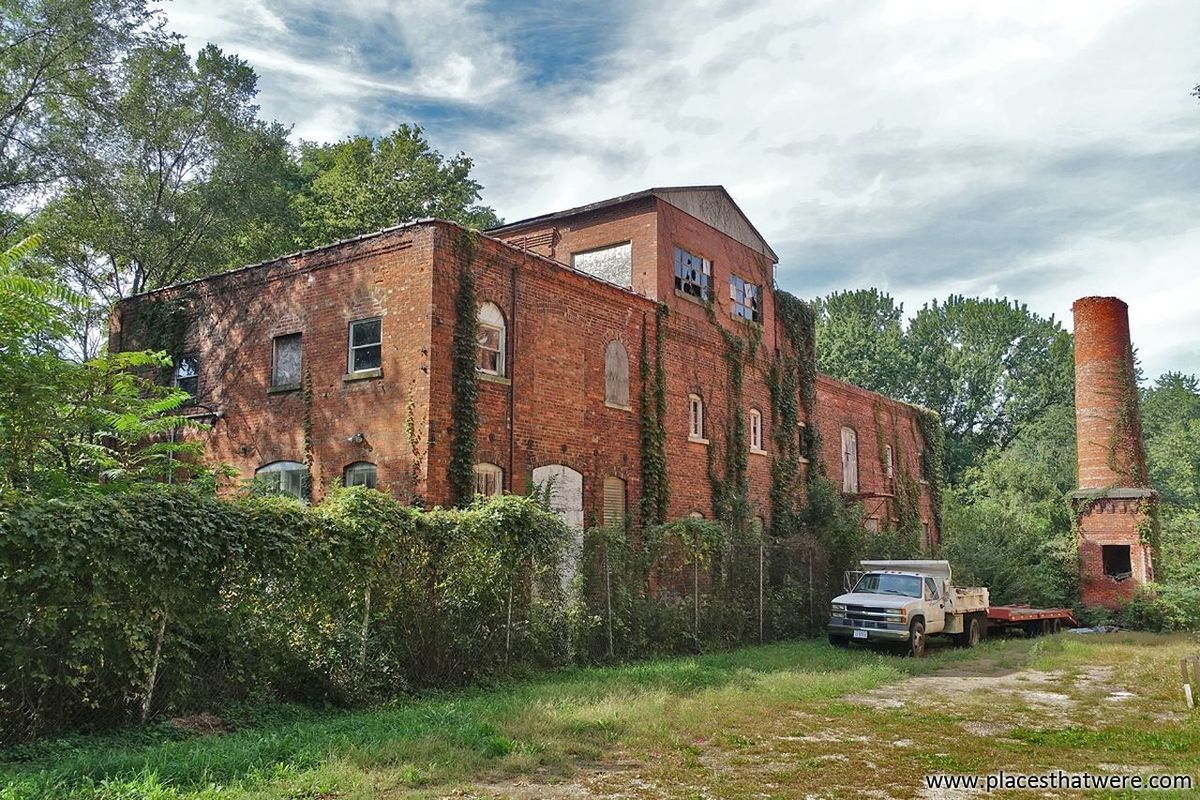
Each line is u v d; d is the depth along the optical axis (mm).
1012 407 57969
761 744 10062
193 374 20859
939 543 39312
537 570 14672
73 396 14102
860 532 26500
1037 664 18312
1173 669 17094
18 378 12414
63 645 8781
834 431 32719
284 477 18562
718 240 26781
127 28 26531
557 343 19656
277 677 10805
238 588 10383
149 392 20891
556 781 8227
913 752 9711
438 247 16922
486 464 17531
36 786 6918
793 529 27359
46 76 25609
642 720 10750
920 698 13680
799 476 28938
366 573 11688
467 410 16984
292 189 40469
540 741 9484
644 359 22484
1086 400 33188
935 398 59125
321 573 11125
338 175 37344
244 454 19359
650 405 22375
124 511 9250
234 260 32438
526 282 18938
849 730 10945
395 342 17109
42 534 8445
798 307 30531
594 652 15867
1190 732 10859
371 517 11945
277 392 18953
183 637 9828
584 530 18594
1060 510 34469
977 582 31047
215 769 7785
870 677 15305
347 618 11539
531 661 14383
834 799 7828
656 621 17531
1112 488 31906
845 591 24672
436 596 12883
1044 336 59125
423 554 12711
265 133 31922
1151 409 66062
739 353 26625
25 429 12664
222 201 29688
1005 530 34281
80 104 26484
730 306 26859
